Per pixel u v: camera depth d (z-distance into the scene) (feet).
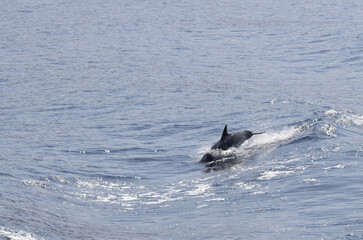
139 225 86.12
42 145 144.46
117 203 99.71
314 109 176.86
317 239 69.41
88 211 93.91
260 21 413.80
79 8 471.21
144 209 95.91
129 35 358.64
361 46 316.40
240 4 500.33
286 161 114.52
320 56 295.48
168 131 158.61
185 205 96.27
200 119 170.81
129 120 172.04
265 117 168.66
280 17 431.02
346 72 256.52
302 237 70.64
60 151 138.51
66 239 73.26
